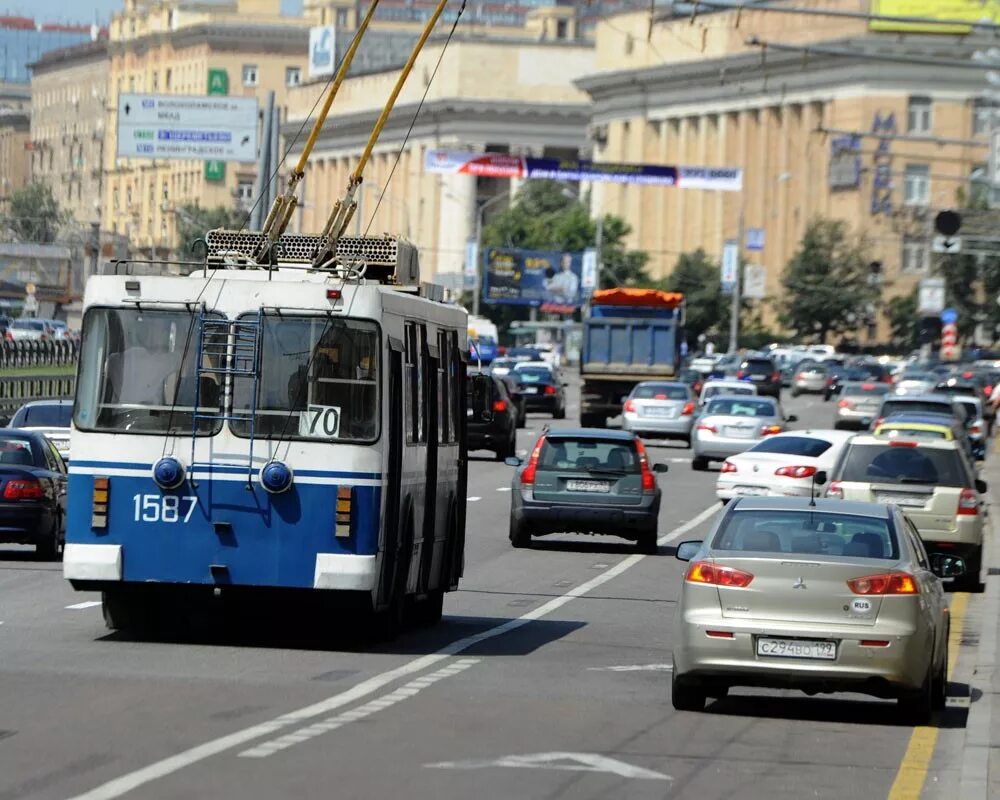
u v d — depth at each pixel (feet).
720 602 143.43
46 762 116.06
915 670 142.51
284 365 173.47
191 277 174.50
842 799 115.65
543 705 148.25
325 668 165.07
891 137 554.05
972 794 116.57
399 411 178.60
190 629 190.39
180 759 117.91
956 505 267.80
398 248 191.93
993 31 421.59
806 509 150.51
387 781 113.70
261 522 172.04
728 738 136.67
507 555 293.43
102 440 173.27
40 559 262.67
